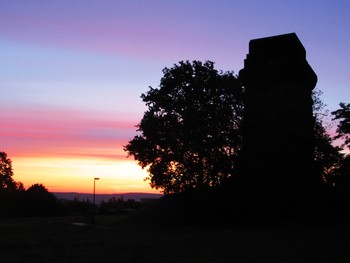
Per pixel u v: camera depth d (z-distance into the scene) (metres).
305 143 43.69
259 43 56.81
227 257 20.59
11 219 68.31
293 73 53.12
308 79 54.28
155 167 49.81
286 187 44.00
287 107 44.88
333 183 45.75
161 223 47.31
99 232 37.06
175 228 41.31
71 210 99.69
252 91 51.84
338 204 43.53
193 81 51.41
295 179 44.06
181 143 48.00
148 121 51.28
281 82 52.91
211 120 47.97
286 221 41.97
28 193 85.81
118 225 47.06
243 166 46.34
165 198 54.41
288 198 44.12
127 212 85.38
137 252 22.72
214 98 50.66
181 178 48.22
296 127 43.69
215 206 46.50
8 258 21.11
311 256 20.45
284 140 43.94
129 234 34.62
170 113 51.09
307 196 44.19
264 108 47.50
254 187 45.72
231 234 33.22
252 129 48.31
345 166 44.53
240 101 51.00
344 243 25.33
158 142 50.16
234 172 47.38
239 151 48.34
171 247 24.95
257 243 26.38
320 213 42.72
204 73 51.75
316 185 44.97
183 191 49.31
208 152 47.44
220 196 47.38
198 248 24.38
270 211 43.81
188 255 21.47
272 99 46.53
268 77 53.84
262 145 46.25
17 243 27.53
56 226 46.06
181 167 48.53
